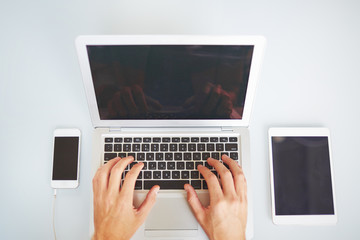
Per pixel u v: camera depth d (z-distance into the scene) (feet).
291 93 2.48
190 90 2.09
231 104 2.14
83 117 2.42
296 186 2.27
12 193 2.31
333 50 2.53
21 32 2.50
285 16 2.54
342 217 2.31
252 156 2.36
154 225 2.10
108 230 1.88
